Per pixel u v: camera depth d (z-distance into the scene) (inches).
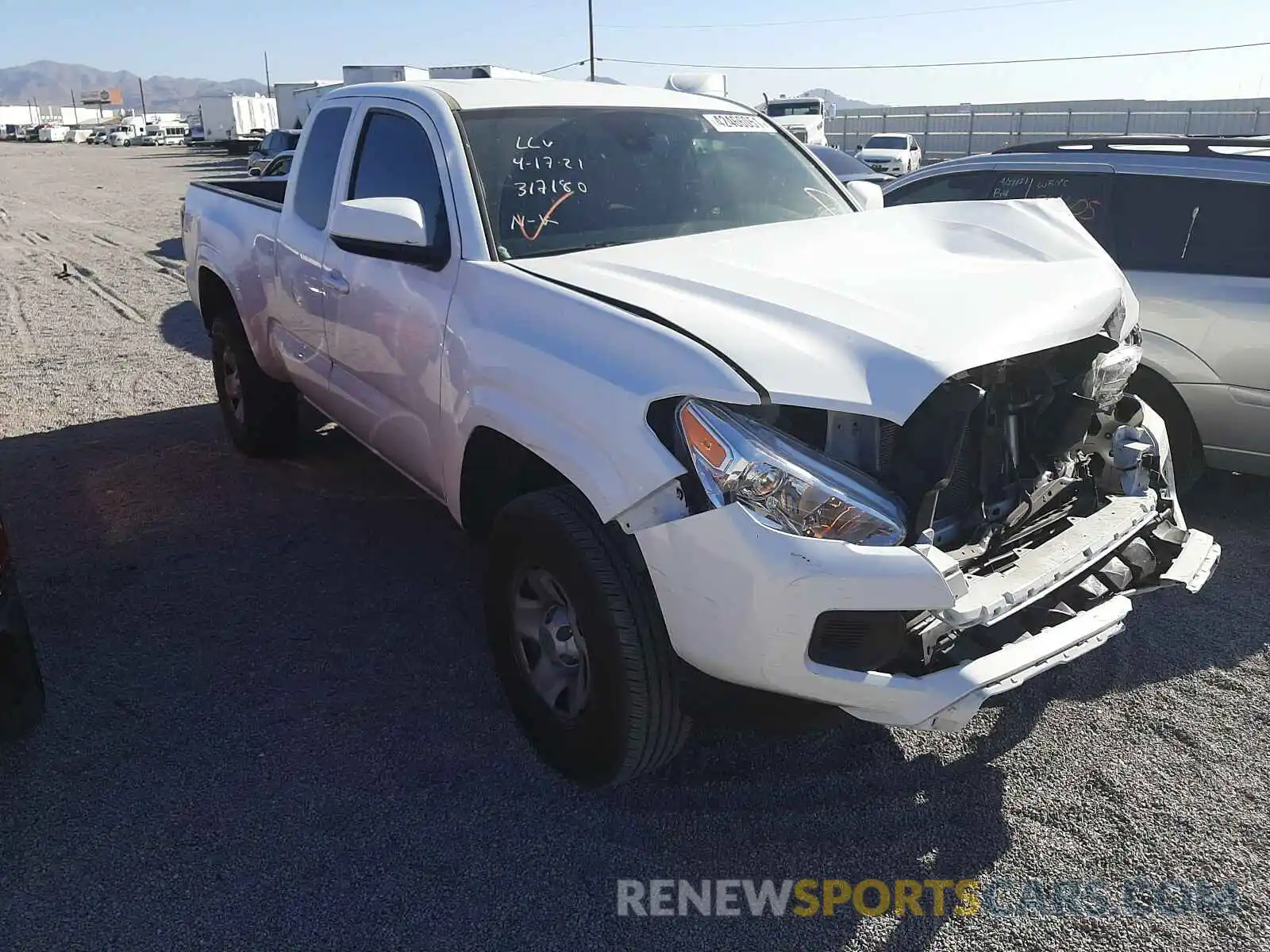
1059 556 100.8
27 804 109.1
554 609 111.7
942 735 121.9
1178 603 154.3
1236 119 1195.3
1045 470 108.4
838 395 88.0
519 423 105.8
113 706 127.3
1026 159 202.5
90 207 820.6
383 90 151.1
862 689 88.8
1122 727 123.3
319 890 97.5
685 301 102.3
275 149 867.4
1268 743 119.9
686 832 105.7
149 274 475.8
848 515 88.1
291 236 169.3
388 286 135.3
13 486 202.5
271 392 206.4
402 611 151.8
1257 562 167.5
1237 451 173.6
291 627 147.1
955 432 88.7
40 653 139.5
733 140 155.9
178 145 2842.0
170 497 196.7
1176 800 109.9
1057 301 105.6
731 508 87.7
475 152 130.8
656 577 93.4
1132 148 189.5
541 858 102.0
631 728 99.9
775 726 103.0
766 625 87.9
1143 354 176.2
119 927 92.9
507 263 119.1
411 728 123.0
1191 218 176.2
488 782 113.2
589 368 98.7
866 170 482.3
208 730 122.6
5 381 285.3
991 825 106.6
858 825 106.7
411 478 148.6
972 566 98.0
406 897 96.8
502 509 110.6
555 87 150.1
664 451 91.7
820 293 102.5
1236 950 90.3
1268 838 104.2
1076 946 91.2
